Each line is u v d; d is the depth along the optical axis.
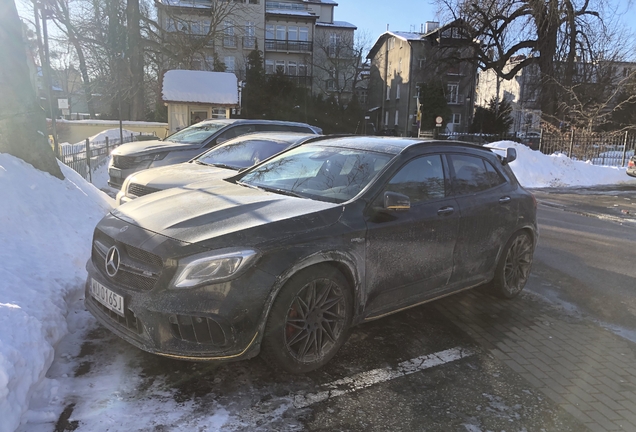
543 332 4.29
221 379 3.15
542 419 2.93
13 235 4.39
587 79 28.81
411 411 2.93
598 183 19.31
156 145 8.78
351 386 3.18
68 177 6.59
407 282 3.84
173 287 2.82
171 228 3.10
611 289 5.62
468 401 3.09
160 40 30.53
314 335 3.21
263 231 3.03
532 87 31.06
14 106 5.58
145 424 2.62
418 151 4.15
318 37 57.41
